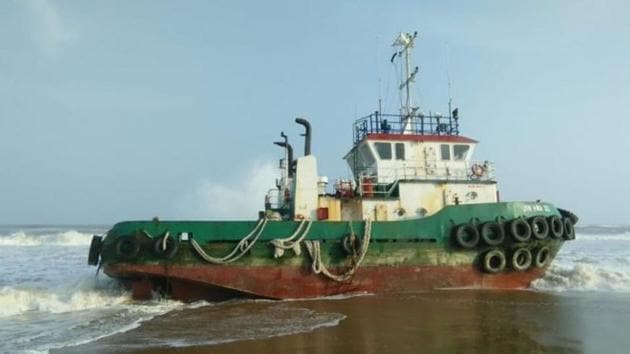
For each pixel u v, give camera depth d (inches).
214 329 439.5
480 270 661.9
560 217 710.5
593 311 517.7
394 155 711.1
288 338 403.9
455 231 647.1
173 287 584.7
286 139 749.3
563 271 752.3
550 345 378.3
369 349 366.6
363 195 661.3
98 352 369.1
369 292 625.3
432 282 644.1
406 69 805.9
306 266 604.1
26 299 582.9
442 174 717.3
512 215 671.1
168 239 574.6
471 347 371.2
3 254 1475.1
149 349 375.9
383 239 627.2
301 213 641.6
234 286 586.2
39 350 374.9
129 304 577.6
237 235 590.9
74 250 1664.6
